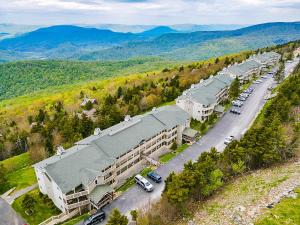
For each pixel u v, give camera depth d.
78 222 56.03
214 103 102.44
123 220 47.00
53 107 151.00
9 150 100.88
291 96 94.19
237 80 120.50
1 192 70.62
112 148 68.25
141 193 63.75
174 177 55.47
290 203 48.78
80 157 62.84
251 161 66.38
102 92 171.88
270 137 64.94
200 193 58.06
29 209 61.75
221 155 64.06
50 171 58.09
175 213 53.97
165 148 84.81
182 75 170.00
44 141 97.44
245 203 52.16
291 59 193.38
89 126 100.75
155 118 84.19
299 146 69.75
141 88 153.62
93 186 59.47
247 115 104.50
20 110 156.75
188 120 91.31
